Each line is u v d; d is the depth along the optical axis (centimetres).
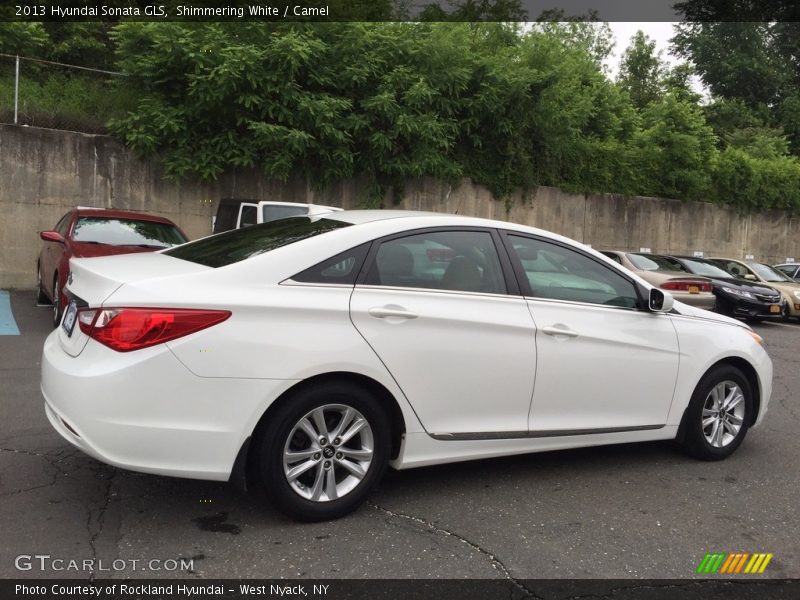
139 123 1275
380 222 376
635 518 371
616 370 421
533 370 391
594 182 1912
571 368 404
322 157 1402
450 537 338
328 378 340
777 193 2252
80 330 326
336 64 1396
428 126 1437
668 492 412
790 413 622
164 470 310
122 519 343
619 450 493
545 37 1767
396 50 1453
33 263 1244
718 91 3145
